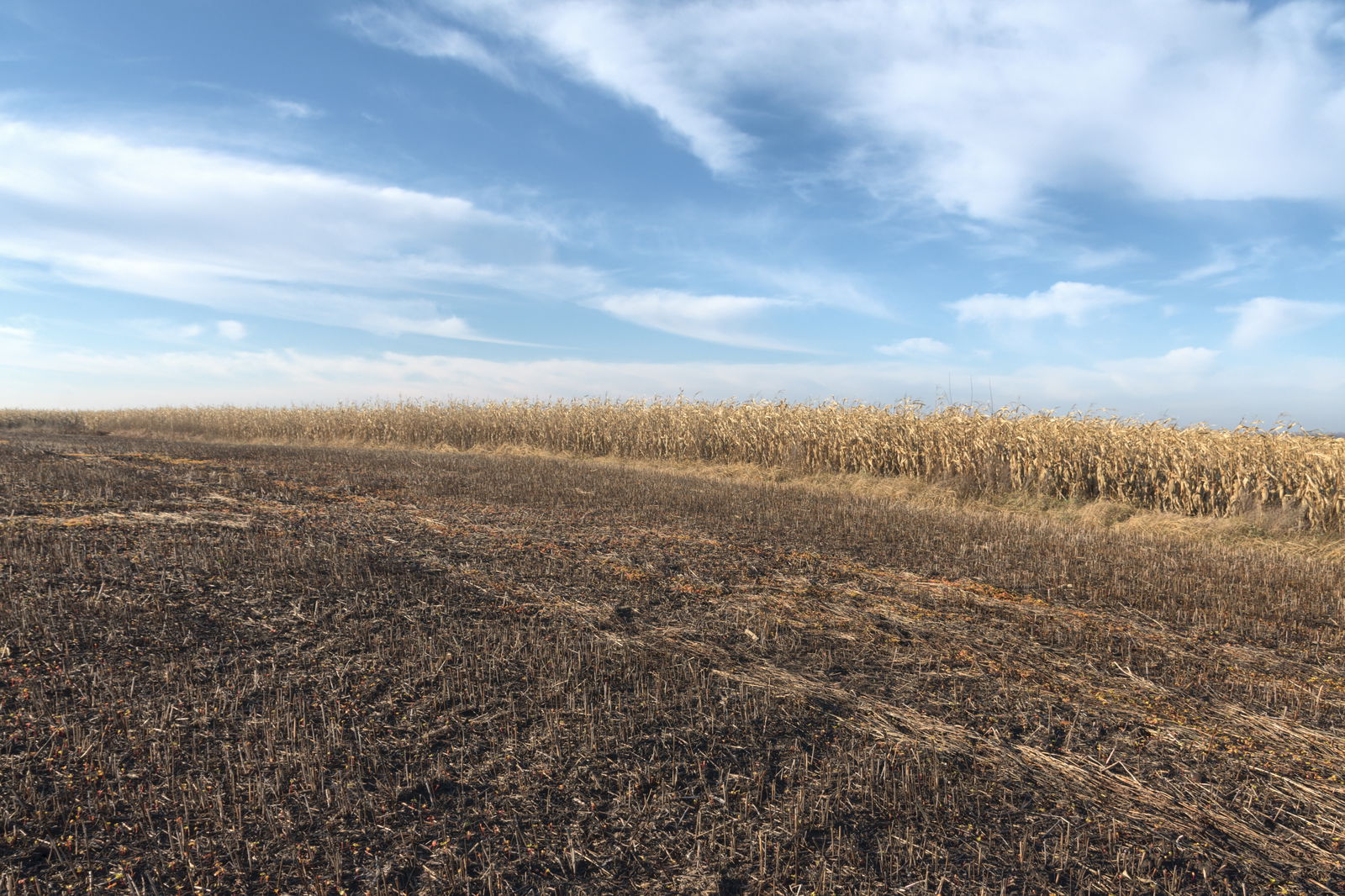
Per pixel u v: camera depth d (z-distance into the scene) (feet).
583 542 26.08
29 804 9.97
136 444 64.69
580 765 11.37
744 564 23.71
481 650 15.61
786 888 8.86
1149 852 9.68
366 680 14.03
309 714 12.67
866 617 18.84
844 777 11.21
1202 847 9.80
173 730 11.92
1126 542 29.45
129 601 17.30
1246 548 30.14
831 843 9.68
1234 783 11.35
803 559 24.73
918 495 43.04
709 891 8.77
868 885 8.93
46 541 22.13
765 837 9.80
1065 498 41.37
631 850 9.54
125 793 10.29
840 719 13.14
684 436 61.16
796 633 17.51
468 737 12.09
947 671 15.40
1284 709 13.91
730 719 12.98
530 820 10.09
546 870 9.12
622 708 13.23
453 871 9.00
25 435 82.17
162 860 9.07
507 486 40.47
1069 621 18.76
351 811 10.10
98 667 14.02
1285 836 10.06
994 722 13.17
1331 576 24.20
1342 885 9.12
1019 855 9.51
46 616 16.16
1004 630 18.06
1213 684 15.01
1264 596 21.56
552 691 13.75
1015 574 23.35
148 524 25.62
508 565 22.44
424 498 35.88
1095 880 9.09
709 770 11.39
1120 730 12.96
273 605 17.72
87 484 33.71
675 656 15.76
